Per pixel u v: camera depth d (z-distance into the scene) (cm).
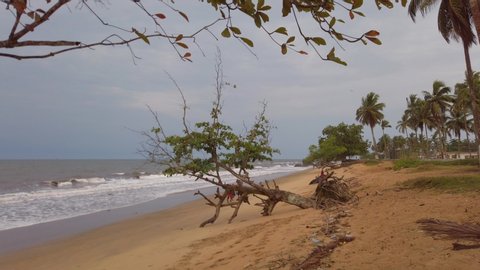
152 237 1173
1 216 1802
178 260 779
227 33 183
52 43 135
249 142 1273
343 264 536
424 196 1058
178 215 1705
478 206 801
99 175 5828
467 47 2017
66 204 2239
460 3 1881
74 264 934
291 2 184
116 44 151
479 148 2025
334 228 781
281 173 6081
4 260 1035
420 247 552
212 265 686
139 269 770
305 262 561
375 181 1814
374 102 5978
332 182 1270
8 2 121
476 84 3116
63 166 9988
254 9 179
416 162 2770
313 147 4503
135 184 3878
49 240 1280
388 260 523
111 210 1983
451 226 326
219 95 1218
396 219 782
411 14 2177
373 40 182
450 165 2494
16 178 5103
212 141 1220
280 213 1274
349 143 5897
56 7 128
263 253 689
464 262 468
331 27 184
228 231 1029
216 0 175
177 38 167
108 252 1025
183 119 1210
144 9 155
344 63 189
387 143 9325
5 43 125
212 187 3394
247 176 1289
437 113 4950
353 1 173
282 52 192
